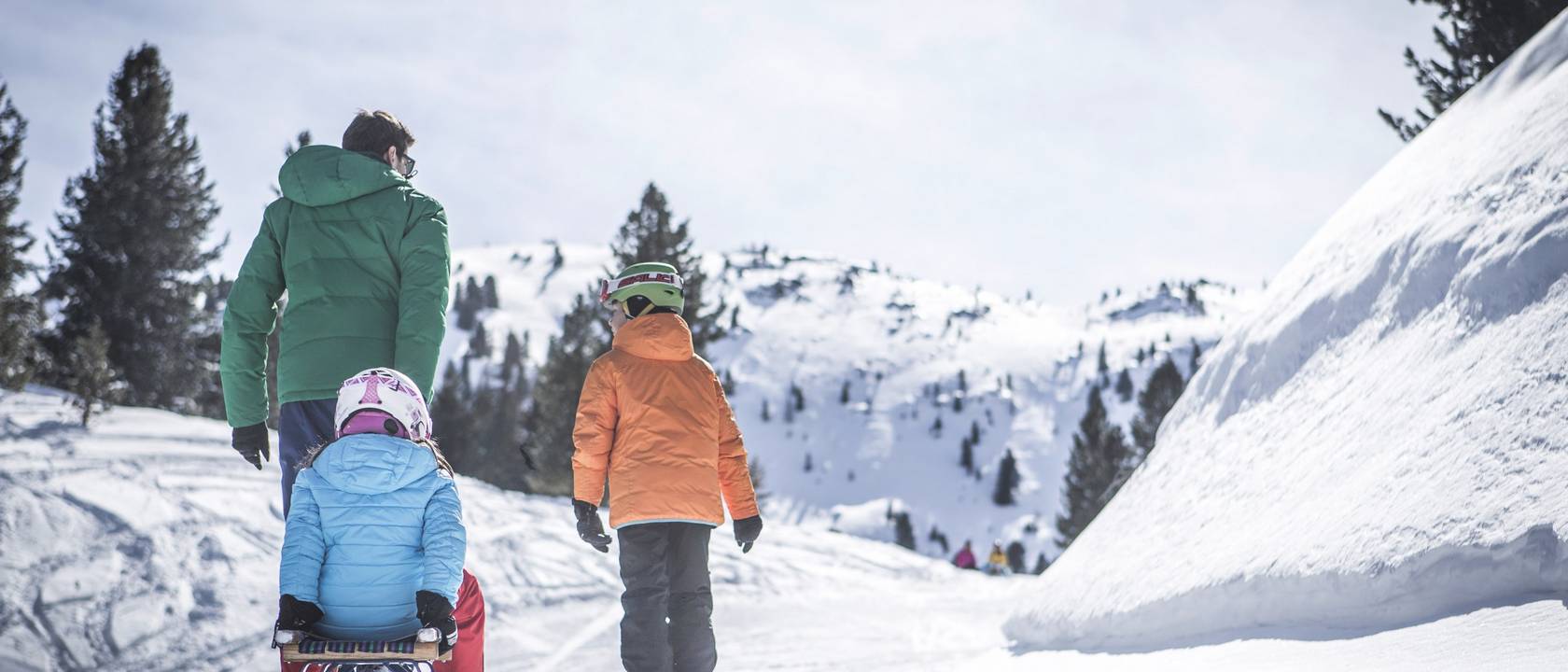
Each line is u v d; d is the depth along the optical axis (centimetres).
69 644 744
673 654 418
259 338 367
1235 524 471
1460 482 343
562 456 3014
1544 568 296
